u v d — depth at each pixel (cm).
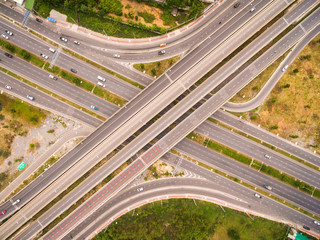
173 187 13275
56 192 12775
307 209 13412
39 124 13112
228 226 13250
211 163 13425
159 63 12962
